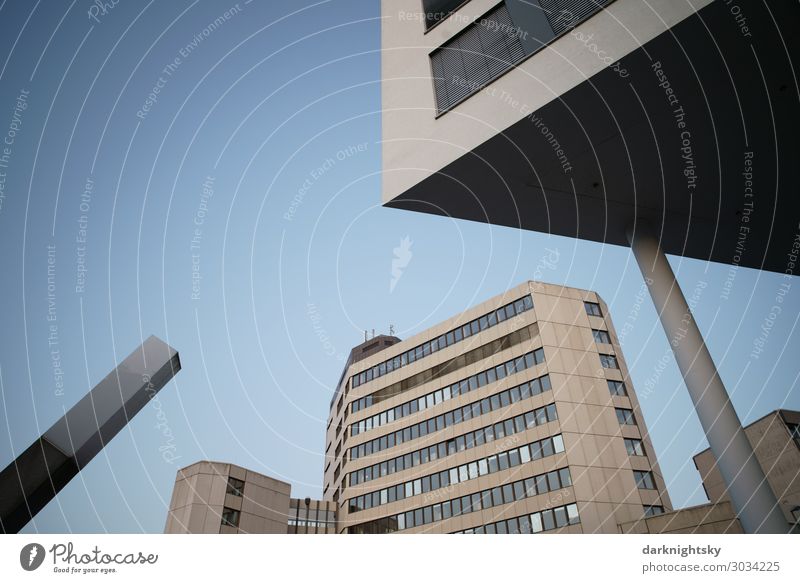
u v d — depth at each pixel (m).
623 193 13.16
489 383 42.69
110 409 10.96
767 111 10.91
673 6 9.29
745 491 10.32
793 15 8.86
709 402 11.44
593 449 35.41
